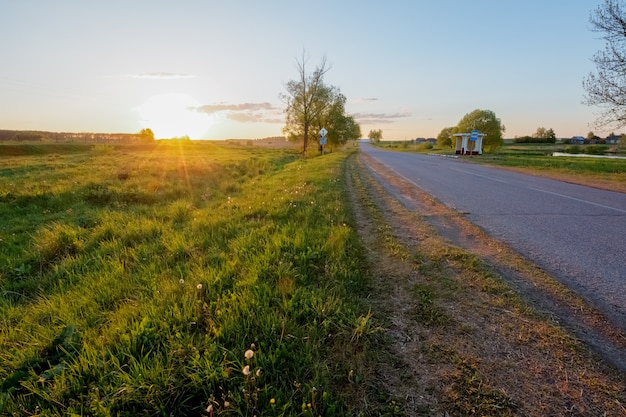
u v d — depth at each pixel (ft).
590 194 29.84
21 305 10.41
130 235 16.53
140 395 5.98
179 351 6.98
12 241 17.24
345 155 104.78
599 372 6.96
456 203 25.32
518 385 6.59
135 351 7.11
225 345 7.38
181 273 11.25
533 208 23.47
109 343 7.47
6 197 27.25
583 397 6.30
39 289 11.59
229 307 8.73
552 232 17.33
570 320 8.96
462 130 145.69
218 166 58.08
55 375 6.48
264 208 21.18
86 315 9.00
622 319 9.00
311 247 13.48
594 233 17.12
